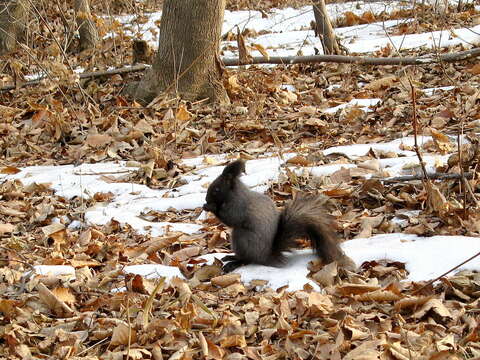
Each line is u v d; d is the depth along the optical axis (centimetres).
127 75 1547
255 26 2220
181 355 552
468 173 845
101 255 801
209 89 1399
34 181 1076
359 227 796
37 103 1466
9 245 841
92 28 1858
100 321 623
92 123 1302
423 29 1861
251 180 961
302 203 706
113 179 1059
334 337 562
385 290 618
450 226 747
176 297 672
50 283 709
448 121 1119
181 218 899
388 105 1245
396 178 866
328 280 650
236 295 660
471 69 1405
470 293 615
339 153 1020
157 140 1195
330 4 2431
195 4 1350
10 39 1831
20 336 606
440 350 518
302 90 1487
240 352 564
